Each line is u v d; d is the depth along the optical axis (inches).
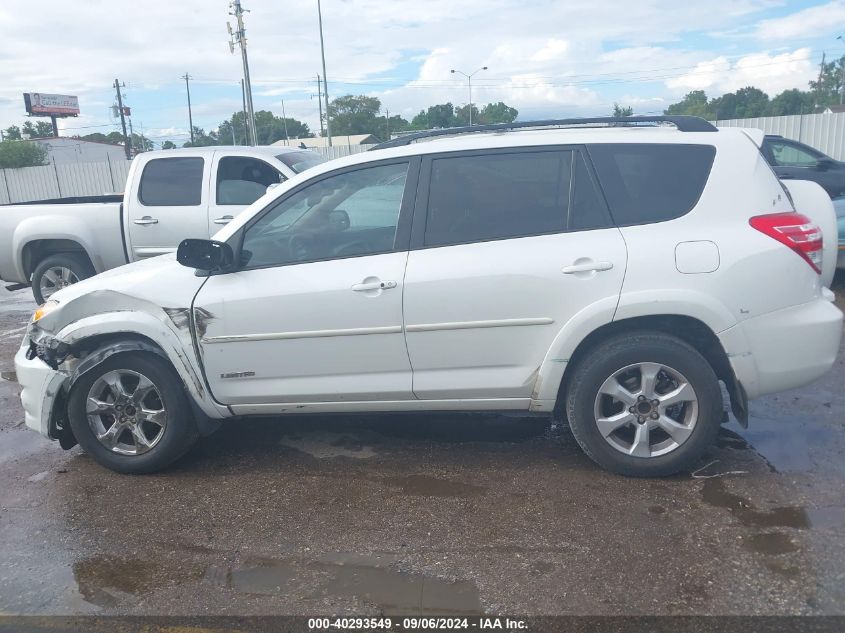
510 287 155.2
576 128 165.8
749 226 152.4
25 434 209.2
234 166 326.0
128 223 329.4
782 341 152.6
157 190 328.5
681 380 155.2
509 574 128.8
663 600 119.6
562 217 157.9
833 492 152.0
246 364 167.3
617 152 158.9
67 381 174.9
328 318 161.8
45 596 129.3
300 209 167.8
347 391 166.1
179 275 170.1
